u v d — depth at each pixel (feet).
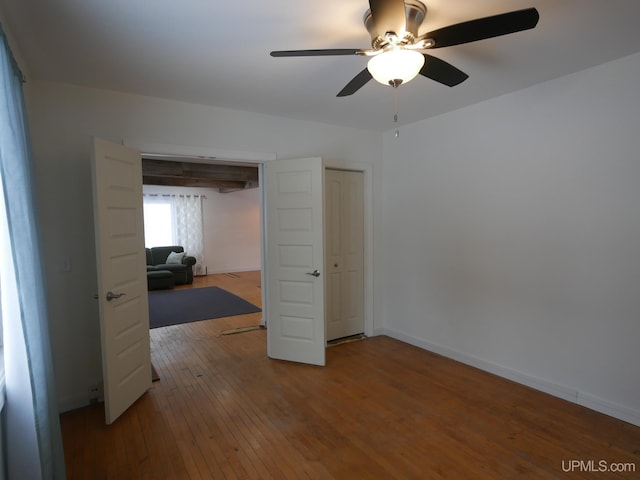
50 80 8.86
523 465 6.79
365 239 14.34
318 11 5.97
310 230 11.45
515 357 10.27
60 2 5.62
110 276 8.43
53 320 8.98
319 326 11.51
